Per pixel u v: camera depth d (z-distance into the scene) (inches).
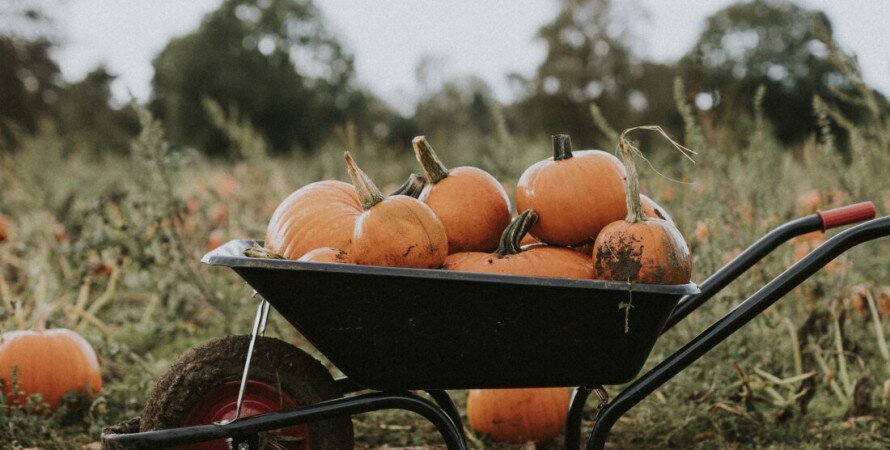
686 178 152.5
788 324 144.8
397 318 86.4
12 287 211.2
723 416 133.6
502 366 89.4
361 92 2363.4
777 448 122.7
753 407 137.0
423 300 85.0
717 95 166.6
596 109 163.0
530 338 87.6
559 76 1758.1
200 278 183.0
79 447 125.3
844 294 153.5
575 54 1758.1
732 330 93.6
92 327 193.9
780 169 182.7
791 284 93.0
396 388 91.9
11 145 353.7
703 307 142.7
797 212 178.5
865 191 157.9
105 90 1294.3
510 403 127.3
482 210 96.4
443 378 90.6
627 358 89.7
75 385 140.5
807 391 134.7
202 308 201.2
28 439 124.9
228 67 2208.4
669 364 93.2
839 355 140.7
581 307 85.5
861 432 128.6
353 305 86.0
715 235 150.9
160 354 182.2
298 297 86.3
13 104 1149.1
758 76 1541.6
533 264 89.5
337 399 91.5
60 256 216.2
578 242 95.2
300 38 2329.0
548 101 1731.1
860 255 169.6
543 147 258.4
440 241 88.8
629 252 85.7
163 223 195.6
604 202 92.5
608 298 84.9
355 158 266.1
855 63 151.1
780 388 145.9
